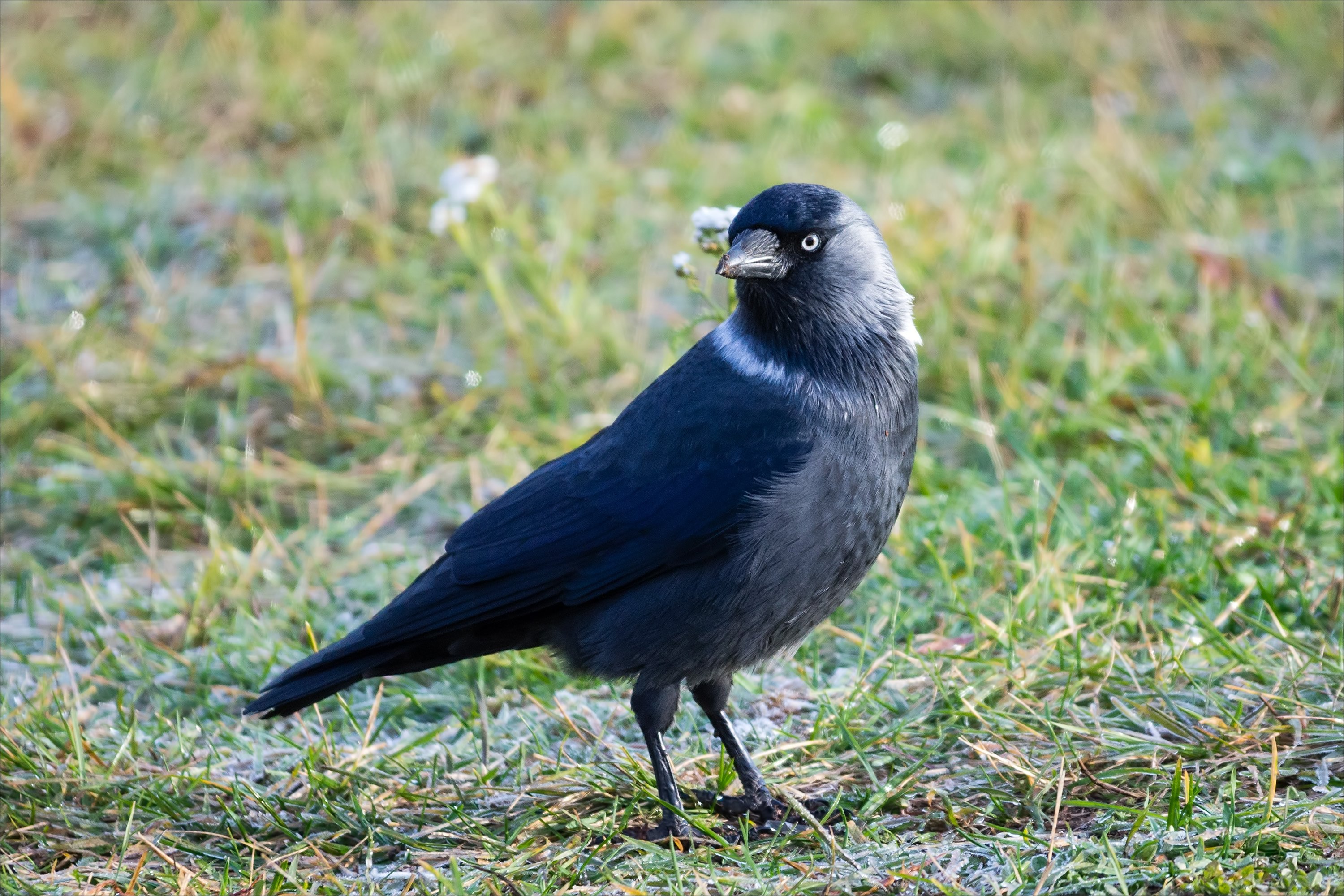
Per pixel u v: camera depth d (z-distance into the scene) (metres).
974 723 8.15
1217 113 16.62
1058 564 9.44
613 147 17.14
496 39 19.03
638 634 7.81
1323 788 7.11
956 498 10.61
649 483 7.77
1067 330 12.95
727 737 7.95
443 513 11.53
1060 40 18.52
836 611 9.73
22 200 16.52
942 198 15.13
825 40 18.86
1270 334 12.66
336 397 13.12
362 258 15.27
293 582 10.74
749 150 16.61
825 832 7.15
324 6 19.97
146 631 10.23
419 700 9.20
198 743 8.94
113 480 11.99
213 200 16.27
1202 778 7.30
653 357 13.21
